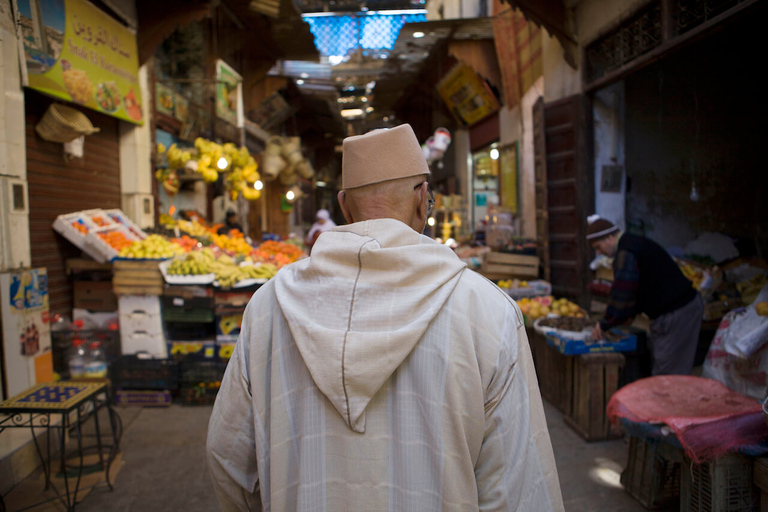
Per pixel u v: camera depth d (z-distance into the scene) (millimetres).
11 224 3447
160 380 4309
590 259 5199
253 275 4402
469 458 875
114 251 4547
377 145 1028
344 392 875
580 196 5199
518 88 8250
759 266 4805
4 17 3465
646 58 3945
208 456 1048
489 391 908
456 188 13008
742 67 5195
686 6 3613
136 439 3650
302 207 19438
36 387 2975
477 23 7992
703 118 5508
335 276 955
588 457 3229
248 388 1010
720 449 1965
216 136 8742
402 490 871
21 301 3383
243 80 10516
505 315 959
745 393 2648
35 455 3158
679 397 2455
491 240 7738
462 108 11312
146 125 5949
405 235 987
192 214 7777
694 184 5578
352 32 11289
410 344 878
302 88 12352
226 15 8117
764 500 1949
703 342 4219
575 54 5160
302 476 903
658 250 3322
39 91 3953
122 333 4496
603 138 5219
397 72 11023
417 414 888
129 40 5520
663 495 2598
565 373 3896
